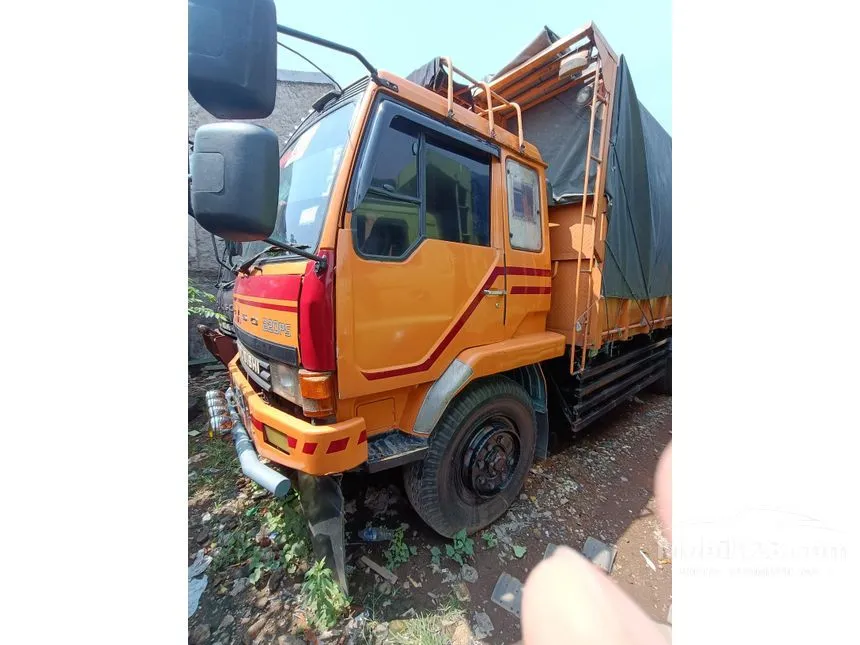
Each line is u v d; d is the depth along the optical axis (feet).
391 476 8.79
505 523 7.75
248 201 3.84
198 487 8.68
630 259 9.98
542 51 9.01
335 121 6.00
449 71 6.40
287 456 5.16
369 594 6.02
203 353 17.13
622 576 6.64
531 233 8.24
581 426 9.50
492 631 5.54
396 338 5.62
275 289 5.47
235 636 5.41
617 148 9.14
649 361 13.97
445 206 6.38
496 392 7.18
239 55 3.82
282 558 6.57
